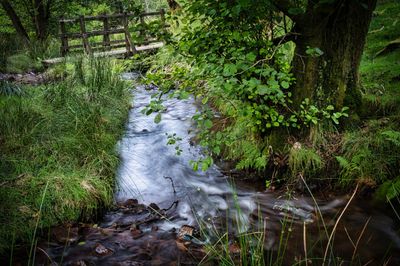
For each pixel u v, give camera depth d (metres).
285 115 4.19
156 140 5.63
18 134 4.36
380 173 3.82
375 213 3.58
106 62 7.87
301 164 4.05
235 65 3.19
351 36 3.95
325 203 3.79
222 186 4.31
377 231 3.36
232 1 3.51
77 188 3.76
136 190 4.33
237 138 4.61
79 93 5.96
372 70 5.47
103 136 5.04
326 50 3.96
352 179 3.90
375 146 4.00
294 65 4.11
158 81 3.88
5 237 3.19
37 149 4.23
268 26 4.13
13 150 4.16
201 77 3.70
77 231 3.40
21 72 8.68
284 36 3.82
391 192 3.52
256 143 4.52
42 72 8.70
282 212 3.72
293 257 3.08
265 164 4.20
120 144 5.43
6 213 3.35
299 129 4.21
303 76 4.04
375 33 7.00
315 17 3.77
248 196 4.06
